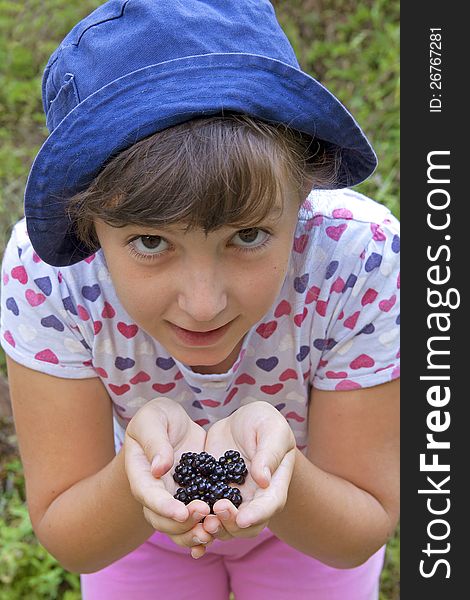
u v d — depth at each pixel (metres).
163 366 2.09
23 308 2.03
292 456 1.71
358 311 2.04
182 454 1.74
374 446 2.17
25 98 4.77
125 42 1.59
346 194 2.08
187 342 1.72
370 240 2.00
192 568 2.52
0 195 4.32
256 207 1.49
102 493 1.97
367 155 1.78
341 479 2.15
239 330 1.74
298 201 1.69
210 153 1.46
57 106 1.71
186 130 1.49
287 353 2.08
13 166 4.45
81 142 1.56
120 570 2.50
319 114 1.61
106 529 2.02
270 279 1.67
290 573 2.50
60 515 2.09
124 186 1.50
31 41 4.98
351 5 4.93
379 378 2.09
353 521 2.08
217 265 1.60
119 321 2.00
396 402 2.14
